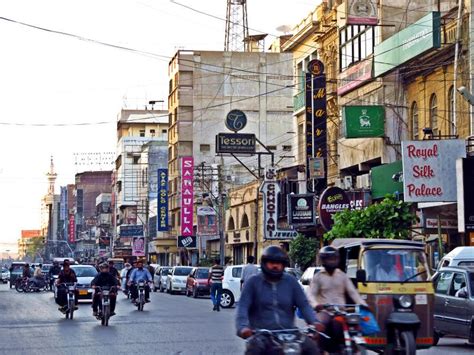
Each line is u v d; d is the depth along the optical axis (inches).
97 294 1096.2
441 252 1275.8
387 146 1603.1
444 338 932.0
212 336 894.4
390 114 1609.3
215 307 1390.3
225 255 2881.4
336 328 462.0
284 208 2107.5
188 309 1441.9
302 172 2075.5
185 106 3592.5
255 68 3595.0
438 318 827.4
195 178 3383.4
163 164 4559.5
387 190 1523.1
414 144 1257.4
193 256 3346.5
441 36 1459.2
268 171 2103.8
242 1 3543.3
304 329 388.2
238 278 1549.0
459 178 1208.2
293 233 2069.4
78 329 1008.2
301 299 387.9
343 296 520.7
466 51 1371.8
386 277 655.8
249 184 2593.5
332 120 1895.9
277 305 382.9
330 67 1975.9
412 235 1469.0
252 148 2486.5
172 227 3816.4
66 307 1217.4
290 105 3575.3
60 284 1222.9
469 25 1362.0
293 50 2279.8
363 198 1596.9
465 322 786.8
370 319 503.8
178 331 962.7
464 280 807.1
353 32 1814.7
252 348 369.7
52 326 1061.8
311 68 1820.9
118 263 3511.3
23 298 1964.8
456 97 1359.5
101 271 1103.0
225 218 2847.0
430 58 1498.5
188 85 3597.4
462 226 1200.8
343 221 1289.4
